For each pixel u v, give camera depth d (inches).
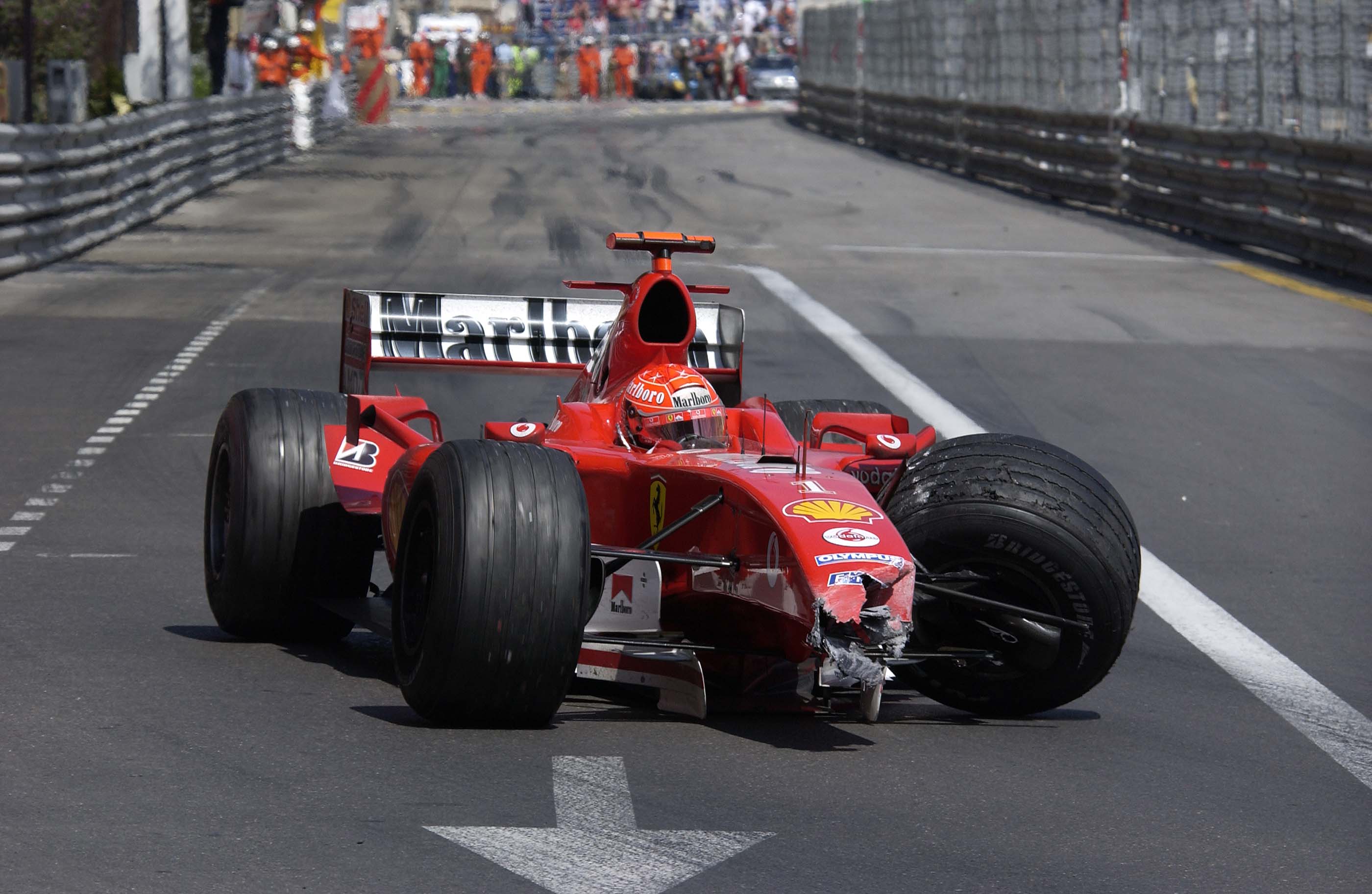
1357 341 2513.5
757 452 914.1
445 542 767.1
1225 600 1214.9
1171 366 2272.4
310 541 972.6
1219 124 3791.8
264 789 704.4
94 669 900.0
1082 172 4471.0
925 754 813.2
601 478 899.4
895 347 2357.3
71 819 658.2
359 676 923.4
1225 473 1674.5
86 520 1321.4
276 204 4052.7
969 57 5605.3
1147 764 813.9
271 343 2217.0
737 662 900.0
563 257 3193.9
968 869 649.6
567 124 7623.0
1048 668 864.9
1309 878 660.7
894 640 749.3
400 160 5428.2
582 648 852.6
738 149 6289.4
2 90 3560.5
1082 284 3041.3
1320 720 916.6
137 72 4633.4
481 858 633.6
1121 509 860.6
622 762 765.9
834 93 7106.3
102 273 2832.2
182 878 601.6
